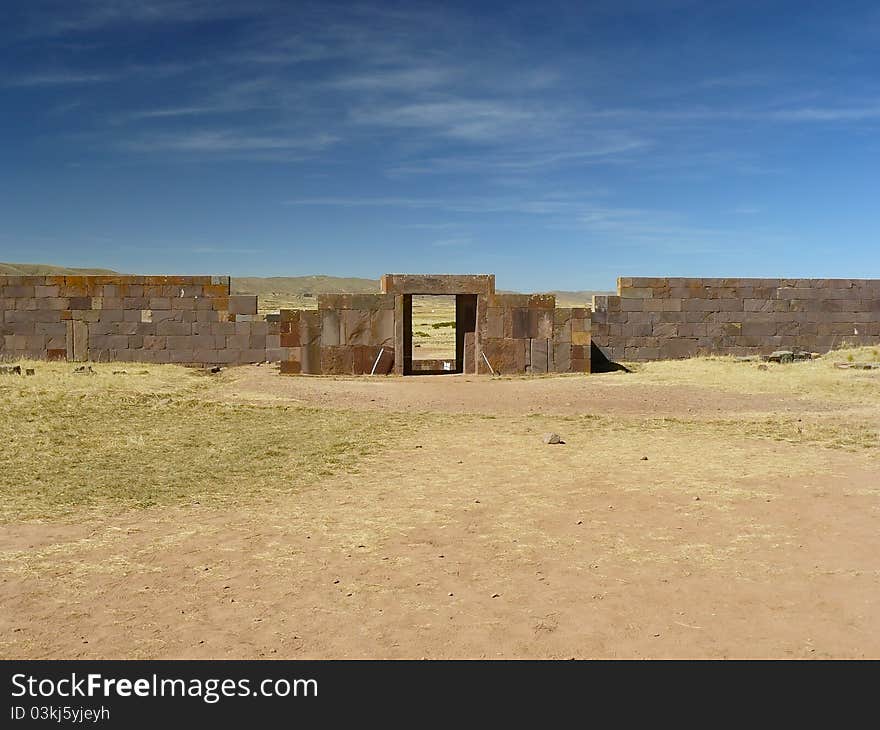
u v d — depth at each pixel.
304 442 13.80
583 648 5.65
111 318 28.72
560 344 27.33
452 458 12.48
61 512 9.05
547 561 7.46
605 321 31.02
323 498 9.87
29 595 6.59
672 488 10.24
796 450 12.89
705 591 6.66
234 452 12.80
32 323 28.53
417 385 23.12
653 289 31.12
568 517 8.95
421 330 62.75
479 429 15.58
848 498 9.59
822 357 28.95
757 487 10.24
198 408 18.05
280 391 21.31
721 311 31.41
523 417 17.39
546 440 13.81
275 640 5.79
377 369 26.55
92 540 8.06
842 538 8.05
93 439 13.70
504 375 26.78
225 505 9.52
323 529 8.50
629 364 30.22
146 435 14.30
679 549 7.77
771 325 31.58
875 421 15.83
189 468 11.55
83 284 28.59
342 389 21.89
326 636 5.86
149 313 28.83
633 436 14.63
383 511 9.23
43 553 7.62
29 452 12.34
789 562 7.35
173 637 5.84
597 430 15.42
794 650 5.57
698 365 26.94
